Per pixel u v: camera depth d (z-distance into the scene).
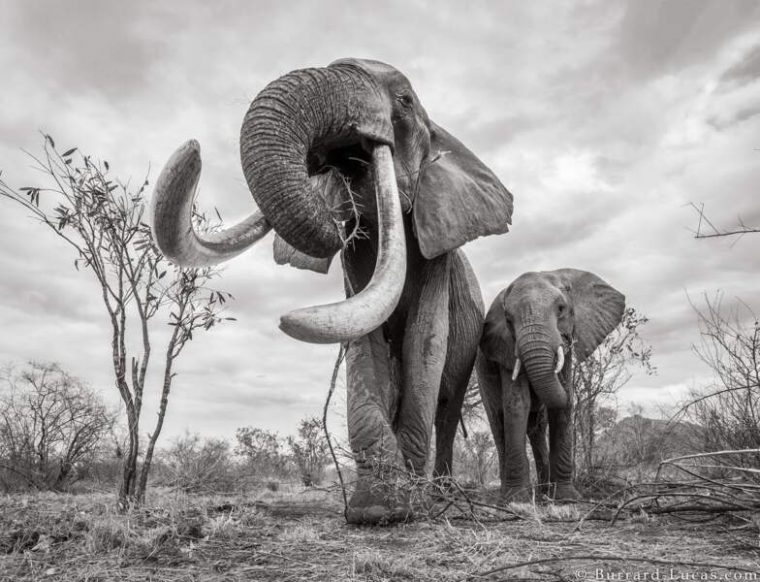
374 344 6.01
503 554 3.99
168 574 3.67
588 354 9.92
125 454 6.93
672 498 6.02
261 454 14.52
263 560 3.96
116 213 6.57
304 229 4.95
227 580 3.54
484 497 9.25
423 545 4.35
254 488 11.41
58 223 6.43
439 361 6.38
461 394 8.75
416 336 6.39
